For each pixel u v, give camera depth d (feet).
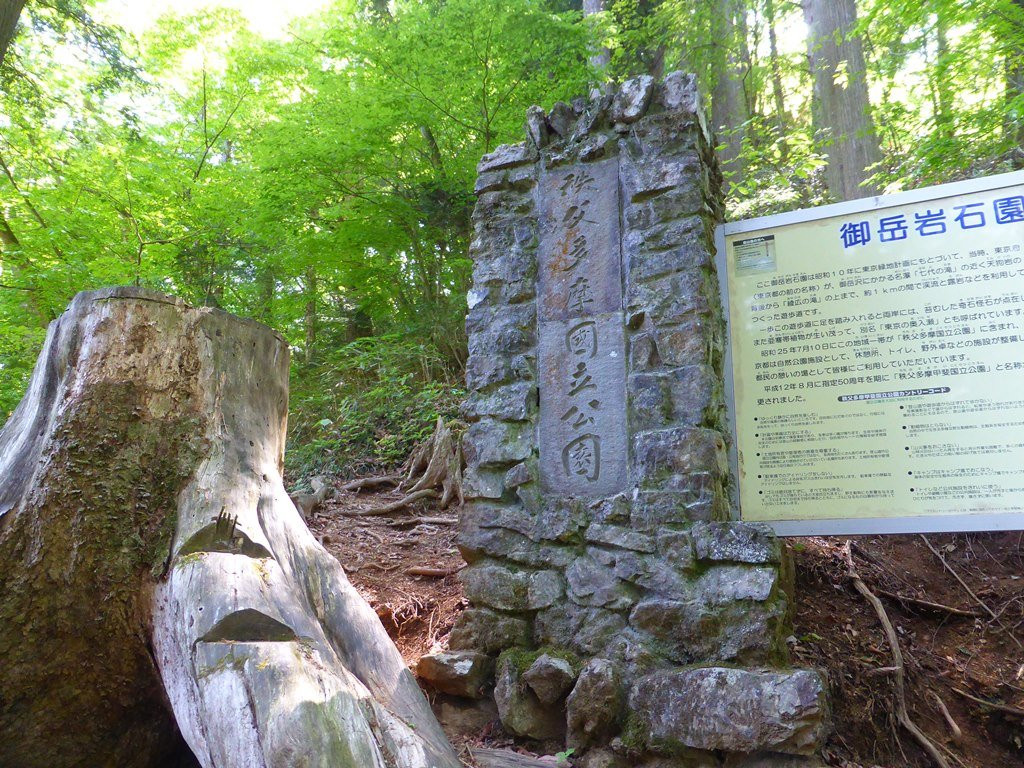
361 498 18.28
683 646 8.57
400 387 23.63
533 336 10.57
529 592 9.68
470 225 26.53
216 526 7.68
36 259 23.35
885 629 10.46
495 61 23.93
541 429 10.18
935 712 9.64
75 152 24.41
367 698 6.56
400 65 23.95
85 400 7.98
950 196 8.71
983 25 17.16
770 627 8.23
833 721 9.16
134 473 7.95
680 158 9.89
